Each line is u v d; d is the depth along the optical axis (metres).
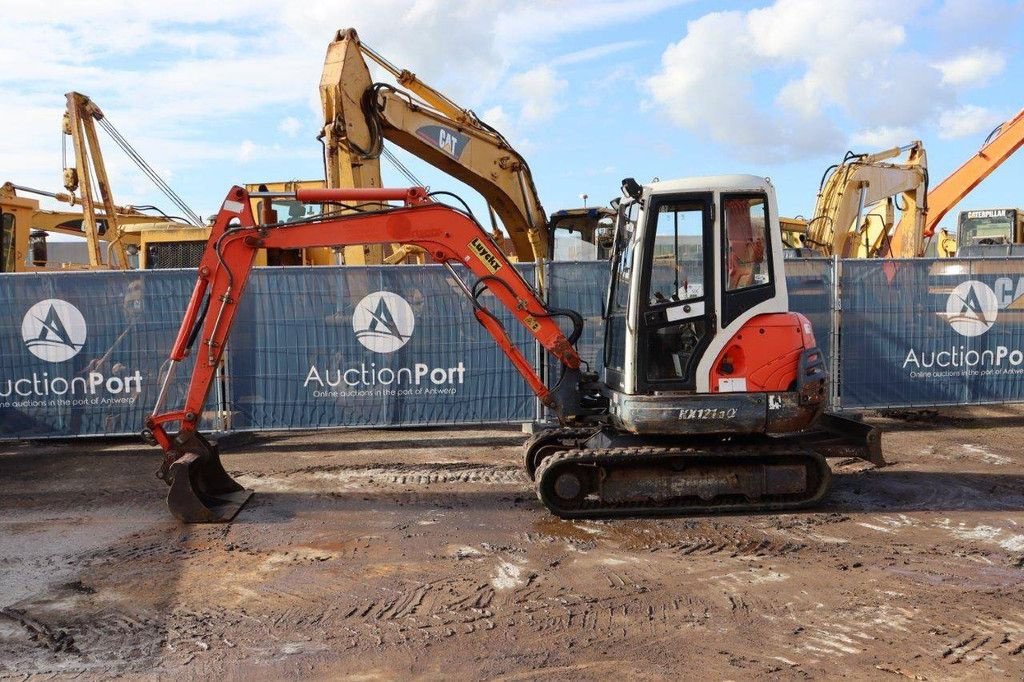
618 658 4.09
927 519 6.36
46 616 4.73
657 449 6.49
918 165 16.53
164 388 6.81
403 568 5.43
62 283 9.46
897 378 10.20
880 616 4.54
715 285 6.33
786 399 6.36
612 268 7.24
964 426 10.20
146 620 4.65
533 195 14.11
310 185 13.39
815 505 6.66
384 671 4.00
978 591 4.88
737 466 6.52
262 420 9.70
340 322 9.66
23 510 7.05
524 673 3.95
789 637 4.29
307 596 4.97
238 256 6.70
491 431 10.39
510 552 5.72
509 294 7.00
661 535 6.04
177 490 6.57
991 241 22.02
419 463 8.62
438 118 12.14
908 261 10.10
